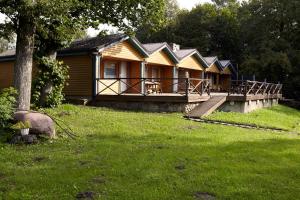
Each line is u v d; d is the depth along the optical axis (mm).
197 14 44750
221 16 43688
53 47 17062
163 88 27172
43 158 8352
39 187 6430
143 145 9789
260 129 15312
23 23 13656
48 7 12242
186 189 6395
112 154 8672
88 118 13859
